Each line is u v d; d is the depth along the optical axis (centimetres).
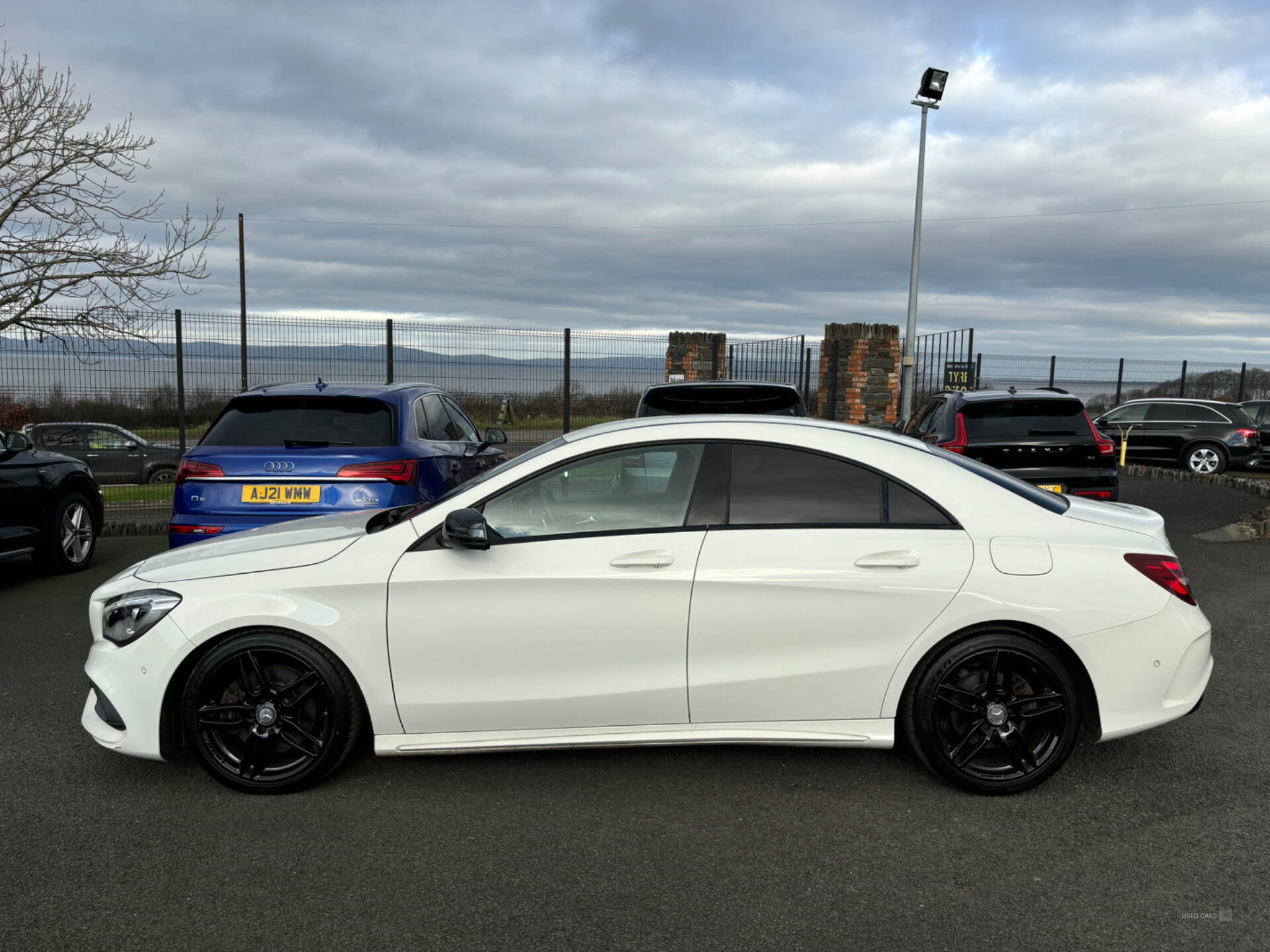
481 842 309
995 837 311
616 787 354
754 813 330
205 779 362
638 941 250
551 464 352
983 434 847
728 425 359
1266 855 297
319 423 602
